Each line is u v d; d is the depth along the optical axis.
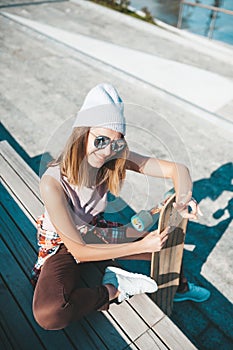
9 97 5.25
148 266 2.92
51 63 6.36
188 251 3.08
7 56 6.50
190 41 7.54
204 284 2.81
